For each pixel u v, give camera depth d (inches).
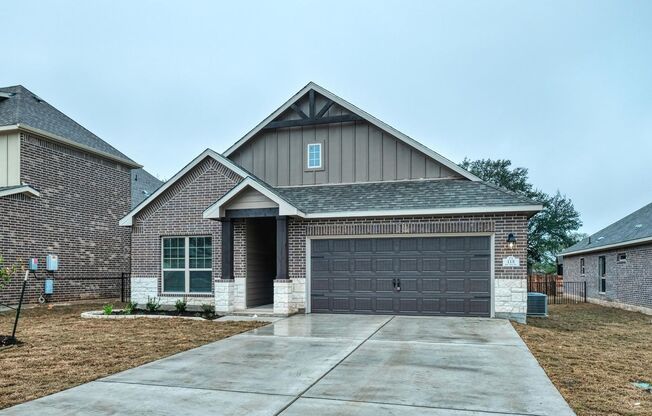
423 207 496.4
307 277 538.9
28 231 647.1
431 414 202.1
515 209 471.8
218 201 526.6
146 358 308.0
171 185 592.4
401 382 250.5
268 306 582.9
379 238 523.2
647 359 329.7
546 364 295.6
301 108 634.8
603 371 284.8
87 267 754.2
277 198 509.0
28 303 645.3
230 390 237.0
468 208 482.0
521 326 442.3
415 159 583.5
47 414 202.5
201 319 483.2
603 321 574.9
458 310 497.7
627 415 203.8
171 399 222.7
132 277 601.0
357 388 239.6
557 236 2180.1
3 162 647.8
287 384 247.0
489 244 493.0
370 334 393.4
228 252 537.6
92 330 419.8
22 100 729.0
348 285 529.3
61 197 707.4
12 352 326.3
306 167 616.7
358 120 599.8
